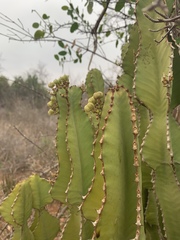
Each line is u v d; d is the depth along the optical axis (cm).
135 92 96
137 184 82
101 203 91
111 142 84
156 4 73
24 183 124
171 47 93
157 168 94
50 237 134
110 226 85
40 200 131
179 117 151
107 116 85
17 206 123
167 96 91
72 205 117
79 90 121
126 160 87
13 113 831
